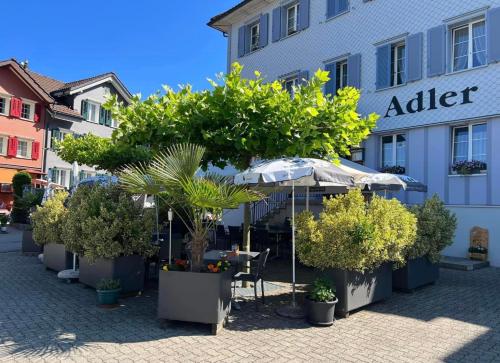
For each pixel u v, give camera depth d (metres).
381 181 9.16
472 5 12.92
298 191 13.07
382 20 15.38
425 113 13.92
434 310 6.94
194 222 5.85
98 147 18.17
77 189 8.85
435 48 13.75
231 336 5.49
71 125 29.78
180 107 7.92
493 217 12.17
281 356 4.86
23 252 12.47
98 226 7.09
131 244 7.30
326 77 7.86
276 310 6.65
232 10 20.91
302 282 9.02
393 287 8.32
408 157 14.39
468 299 7.73
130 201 7.50
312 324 6.02
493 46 12.37
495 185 12.20
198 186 5.41
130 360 4.65
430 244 8.49
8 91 26.23
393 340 5.45
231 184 5.98
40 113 27.81
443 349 5.16
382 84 15.23
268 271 10.41
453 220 9.01
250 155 8.44
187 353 4.88
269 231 12.30
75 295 7.50
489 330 5.91
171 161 5.82
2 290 7.86
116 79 32.41
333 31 17.06
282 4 19.30
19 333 5.46
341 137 8.23
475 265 11.43
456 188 13.07
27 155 27.25
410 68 14.37
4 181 25.95
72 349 4.94
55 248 9.55
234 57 21.86
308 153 8.08
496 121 12.30
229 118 7.56
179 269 5.84
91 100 31.02
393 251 6.95
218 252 8.12
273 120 7.61
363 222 6.29
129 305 6.87
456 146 13.40
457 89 13.16
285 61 19.02
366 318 6.44
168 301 5.65
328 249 6.33
